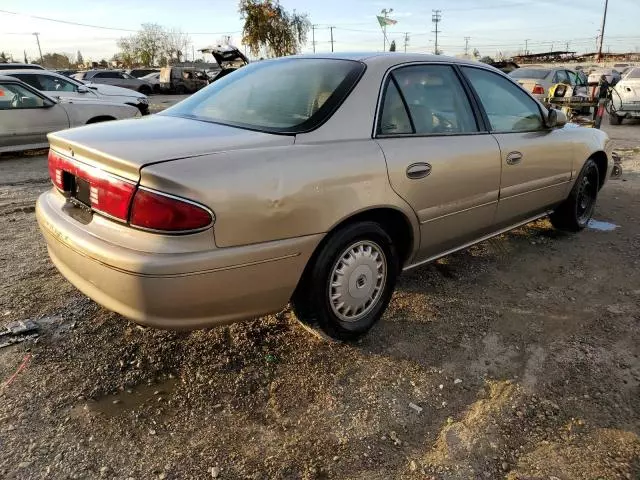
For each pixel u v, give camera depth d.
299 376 2.62
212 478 2.01
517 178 3.65
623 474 2.05
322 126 2.59
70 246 2.34
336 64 2.98
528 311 3.32
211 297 2.19
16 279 3.62
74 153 2.46
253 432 2.25
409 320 3.17
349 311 2.79
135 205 2.10
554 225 4.80
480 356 2.82
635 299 3.50
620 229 4.95
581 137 4.42
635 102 13.35
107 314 3.15
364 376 2.63
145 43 66.25
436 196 3.00
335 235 2.56
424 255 3.19
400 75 3.00
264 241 2.27
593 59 56.88
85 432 2.23
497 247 4.42
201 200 2.07
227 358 2.75
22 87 8.80
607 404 2.45
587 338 3.01
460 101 3.33
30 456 2.09
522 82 15.05
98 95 11.90
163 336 2.93
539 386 2.57
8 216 5.22
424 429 2.28
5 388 2.48
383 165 2.68
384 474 2.04
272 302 2.42
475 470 2.06
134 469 2.05
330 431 2.26
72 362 2.70
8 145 8.73
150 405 2.41
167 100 24.61
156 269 2.04
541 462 2.10
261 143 2.40
